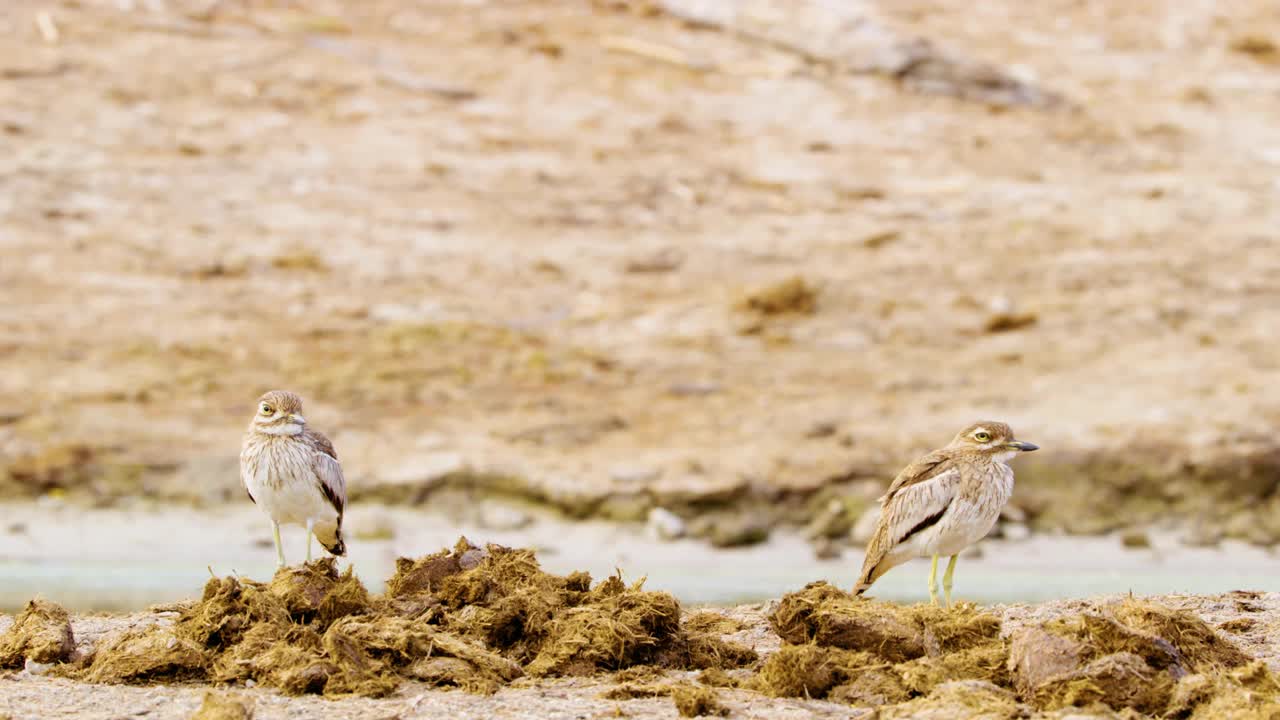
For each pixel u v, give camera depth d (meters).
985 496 10.00
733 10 36.78
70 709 7.43
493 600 8.81
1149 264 26.66
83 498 18.34
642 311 25.05
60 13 34.34
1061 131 33.34
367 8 36.59
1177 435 19.45
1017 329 24.36
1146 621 8.13
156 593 13.34
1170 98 35.38
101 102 31.14
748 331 24.25
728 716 7.35
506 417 20.86
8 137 29.27
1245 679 7.45
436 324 24.12
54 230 26.30
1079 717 7.14
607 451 19.64
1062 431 19.72
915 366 23.05
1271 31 39.00
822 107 33.69
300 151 30.31
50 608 8.84
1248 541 18.00
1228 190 30.50
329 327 23.83
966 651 8.07
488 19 36.59
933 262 26.94
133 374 21.70
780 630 8.33
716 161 31.25
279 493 10.67
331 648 7.92
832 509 18.12
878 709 7.30
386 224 27.81
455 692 7.80
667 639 8.53
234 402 21.09
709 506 18.06
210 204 27.97
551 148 31.31
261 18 35.41
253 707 7.27
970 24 38.31
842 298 25.47
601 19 37.03
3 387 20.86
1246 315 24.70
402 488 18.41
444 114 32.28
